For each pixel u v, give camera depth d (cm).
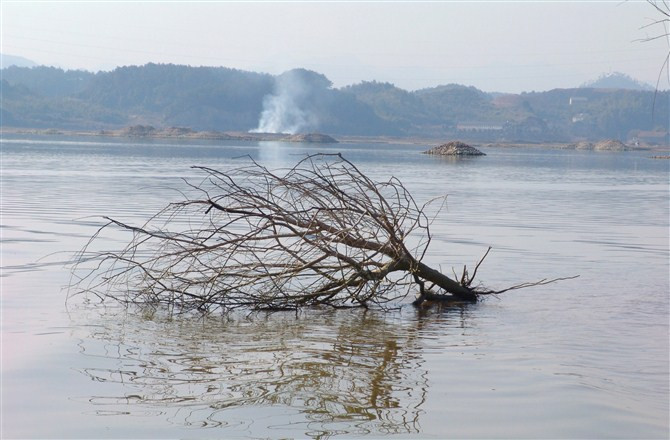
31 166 6150
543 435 862
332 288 1603
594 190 5212
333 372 1084
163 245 1689
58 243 2184
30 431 849
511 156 14750
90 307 1459
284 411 922
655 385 1034
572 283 1817
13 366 1067
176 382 1022
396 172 6919
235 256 1944
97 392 973
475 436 859
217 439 835
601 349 1219
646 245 2455
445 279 1658
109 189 4100
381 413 922
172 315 1456
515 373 1083
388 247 1625
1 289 1579
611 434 868
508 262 2084
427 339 1292
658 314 1484
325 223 1655
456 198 4194
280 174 5441
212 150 12619
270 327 1384
